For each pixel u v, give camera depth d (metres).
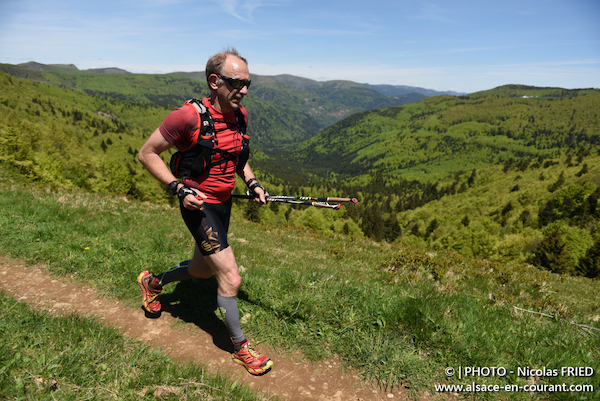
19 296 3.72
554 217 132.62
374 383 2.97
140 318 3.59
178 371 2.70
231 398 2.51
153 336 3.30
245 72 2.47
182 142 2.58
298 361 3.17
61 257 4.73
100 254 4.94
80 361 2.57
